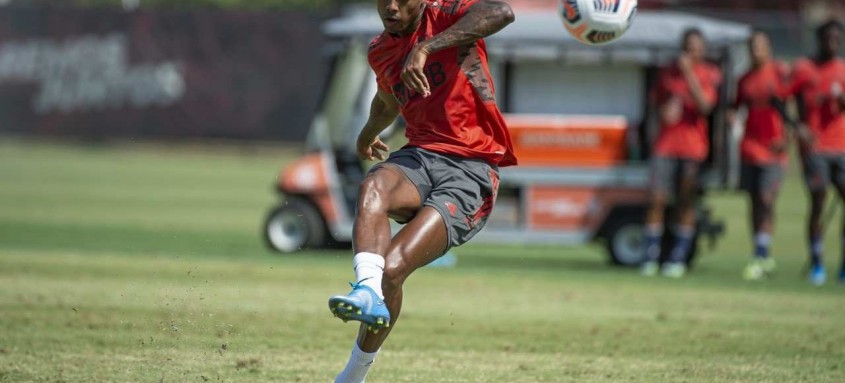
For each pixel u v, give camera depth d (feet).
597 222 162.61
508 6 64.23
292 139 406.82
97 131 411.34
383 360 85.40
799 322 108.37
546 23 164.25
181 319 100.27
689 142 152.87
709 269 163.84
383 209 62.49
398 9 64.64
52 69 411.75
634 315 111.34
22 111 412.16
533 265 165.78
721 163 160.35
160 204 237.45
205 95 408.26
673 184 155.33
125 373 76.64
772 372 82.43
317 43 404.16
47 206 224.53
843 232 147.95
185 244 170.50
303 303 112.88
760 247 151.84
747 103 151.23
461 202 63.93
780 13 375.86
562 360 86.58
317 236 168.04
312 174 168.14
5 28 410.31
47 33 410.31
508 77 164.14
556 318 108.37
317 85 404.57
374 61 67.62
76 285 120.16
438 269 155.12
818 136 146.51
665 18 167.53
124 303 108.17
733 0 380.17
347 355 86.58
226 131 408.67
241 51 406.82
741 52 173.78
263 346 88.94
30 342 87.30
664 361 86.69
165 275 131.64
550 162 162.50
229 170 336.29
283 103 405.80
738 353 90.53
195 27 407.85
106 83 411.13
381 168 64.69
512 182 162.91
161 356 83.25
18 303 106.22
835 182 146.92
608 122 162.81
